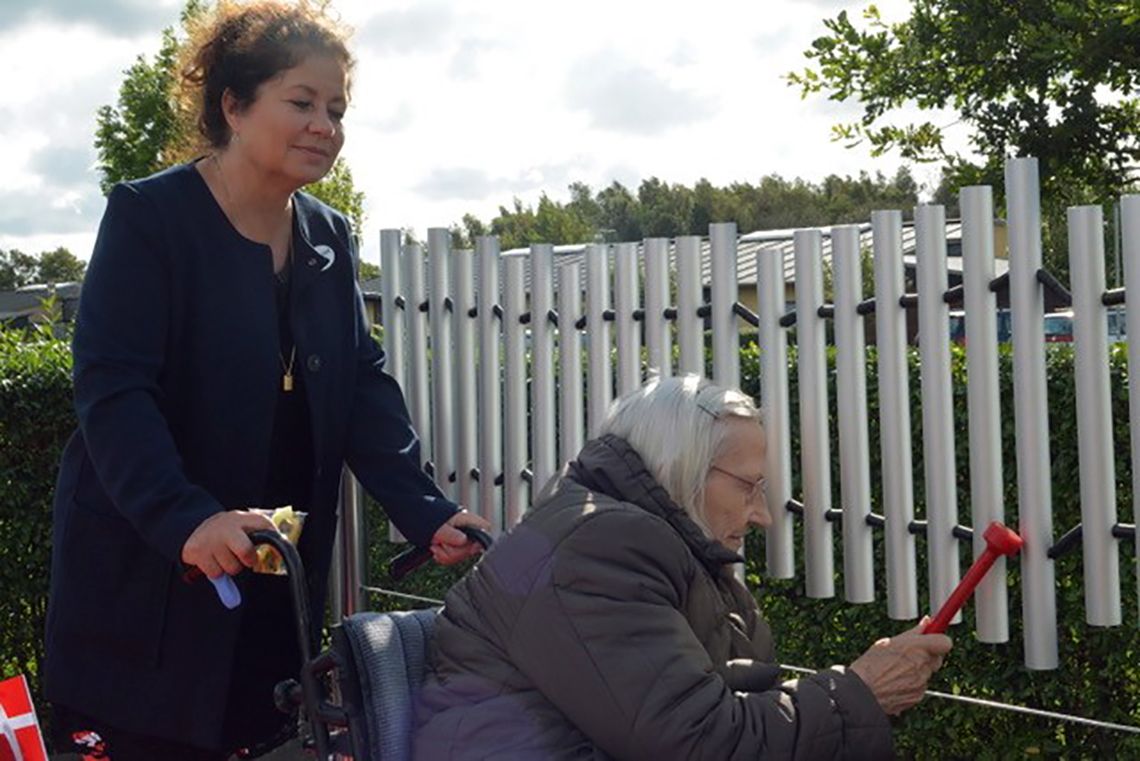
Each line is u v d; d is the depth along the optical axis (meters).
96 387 3.00
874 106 6.16
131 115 20.11
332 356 3.30
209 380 3.13
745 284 4.12
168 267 3.09
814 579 3.49
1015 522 3.67
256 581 3.28
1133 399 2.94
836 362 3.43
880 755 2.42
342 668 2.49
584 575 2.36
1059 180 6.04
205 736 3.15
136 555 3.13
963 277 3.18
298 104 3.10
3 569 4.93
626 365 3.80
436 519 3.38
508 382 4.07
